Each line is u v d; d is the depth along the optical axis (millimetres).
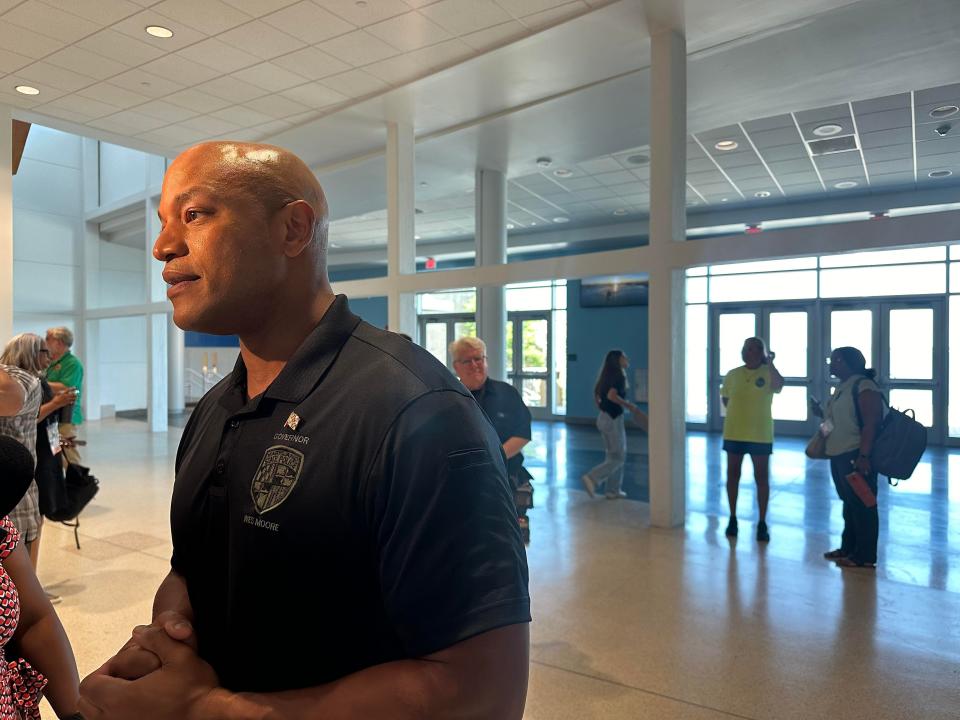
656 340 5273
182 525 799
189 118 7059
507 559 630
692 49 5398
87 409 13734
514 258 15477
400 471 635
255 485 697
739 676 2836
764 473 4926
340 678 650
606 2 4723
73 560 4344
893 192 10586
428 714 585
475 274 6477
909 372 10547
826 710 2566
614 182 10305
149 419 11711
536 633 3270
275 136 7566
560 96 6375
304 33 5191
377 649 677
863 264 10898
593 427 13336
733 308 12031
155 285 12000
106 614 3445
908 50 5395
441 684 591
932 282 10367
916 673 2871
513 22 5020
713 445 10602
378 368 705
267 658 683
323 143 7812
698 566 4316
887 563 4410
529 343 14664
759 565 4332
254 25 5055
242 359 816
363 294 7461
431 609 607
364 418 666
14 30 5137
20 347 3242
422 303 16156
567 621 3418
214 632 749
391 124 7191
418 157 8305
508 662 605
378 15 4902
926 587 3934
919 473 8008
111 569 4164
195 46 5402
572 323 13953
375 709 595
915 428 4172
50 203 13477
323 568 663
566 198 11336
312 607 669
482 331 9031
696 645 3139
